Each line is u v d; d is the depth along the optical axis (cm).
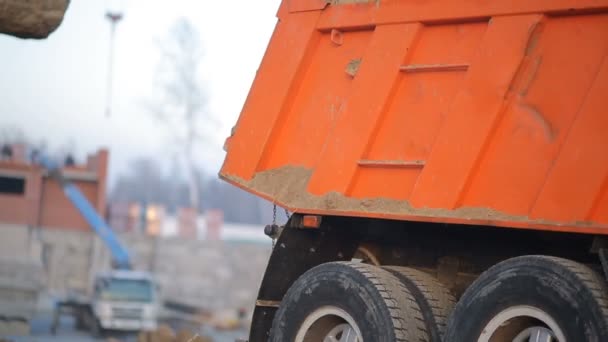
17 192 6906
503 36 854
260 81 1052
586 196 759
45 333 4522
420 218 862
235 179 1047
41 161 7106
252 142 1040
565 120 796
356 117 958
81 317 4784
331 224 1012
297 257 1013
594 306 733
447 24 916
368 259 1027
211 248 7506
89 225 7006
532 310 773
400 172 914
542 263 769
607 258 749
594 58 792
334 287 912
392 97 940
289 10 1050
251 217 11650
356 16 988
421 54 930
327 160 970
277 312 960
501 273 794
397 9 953
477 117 852
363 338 882
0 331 3462
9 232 6806
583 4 802
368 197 932
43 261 6931
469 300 814
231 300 7319
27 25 872
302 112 1019
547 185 784
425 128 905
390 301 873
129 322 4678
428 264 986
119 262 6706
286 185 1003
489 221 810
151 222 8162
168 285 7375
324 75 1012
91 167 7600
